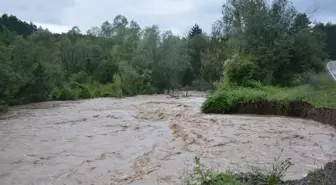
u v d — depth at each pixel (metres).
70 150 11.84
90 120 19.14
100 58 54.22
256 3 28.72
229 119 18.28
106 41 65.50
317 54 27.34
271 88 22.88
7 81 27.34
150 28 54.28
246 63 24.14
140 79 47.41
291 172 8.44
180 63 53.31
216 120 17.78
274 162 9.54
